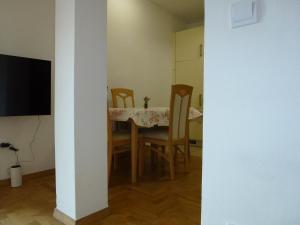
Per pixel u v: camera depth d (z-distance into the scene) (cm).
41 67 250
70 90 153
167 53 462
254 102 85
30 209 181
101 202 168
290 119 78
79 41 153
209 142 97
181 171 280
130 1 379
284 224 81
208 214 100
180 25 492
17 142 251
